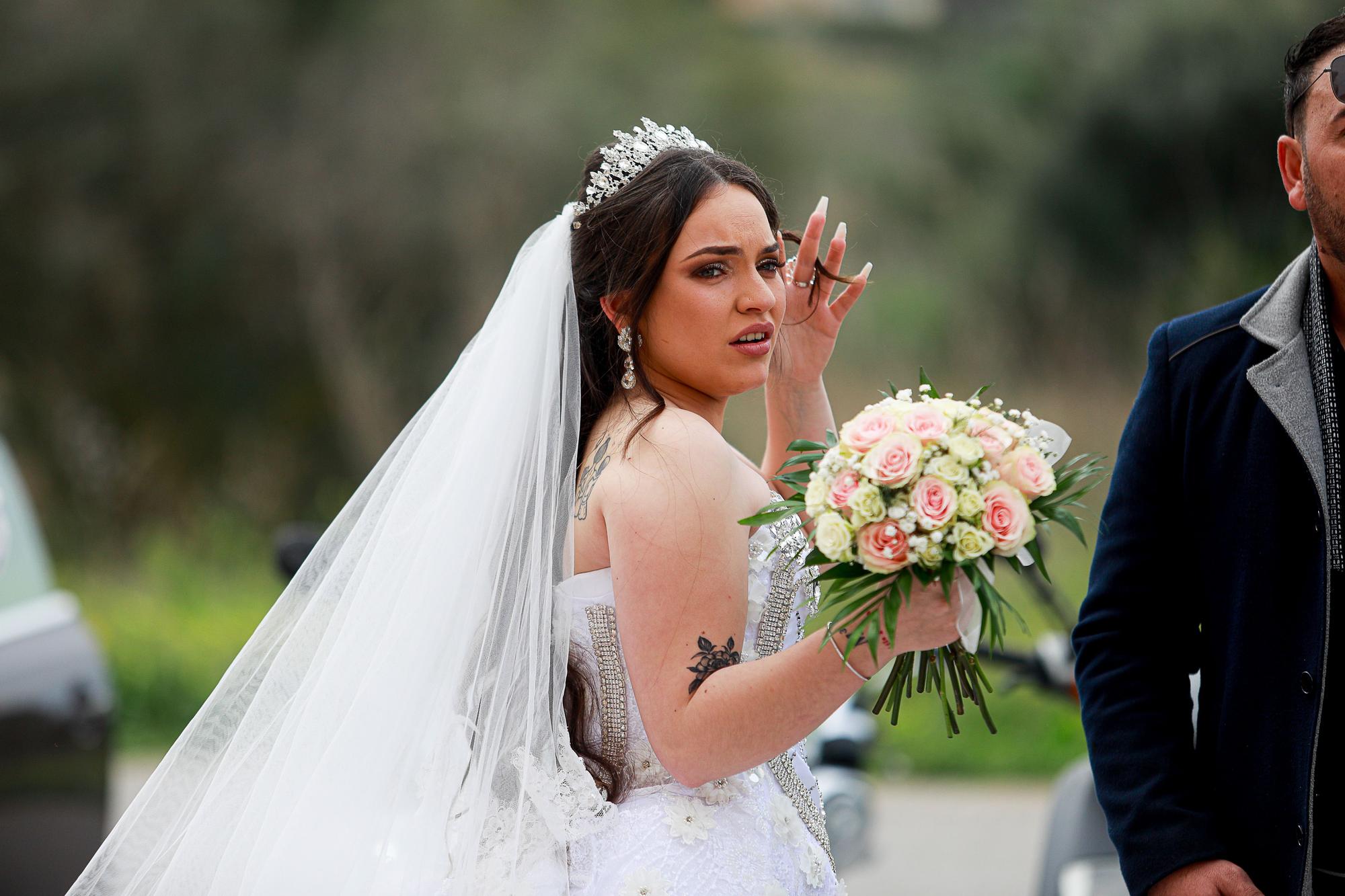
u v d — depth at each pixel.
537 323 5.88
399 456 6.19
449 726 5.67
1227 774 5.57
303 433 37.91
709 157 5.89
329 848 5.63
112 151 37.59
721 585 5.30
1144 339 36.28
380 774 5.65
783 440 6.97
